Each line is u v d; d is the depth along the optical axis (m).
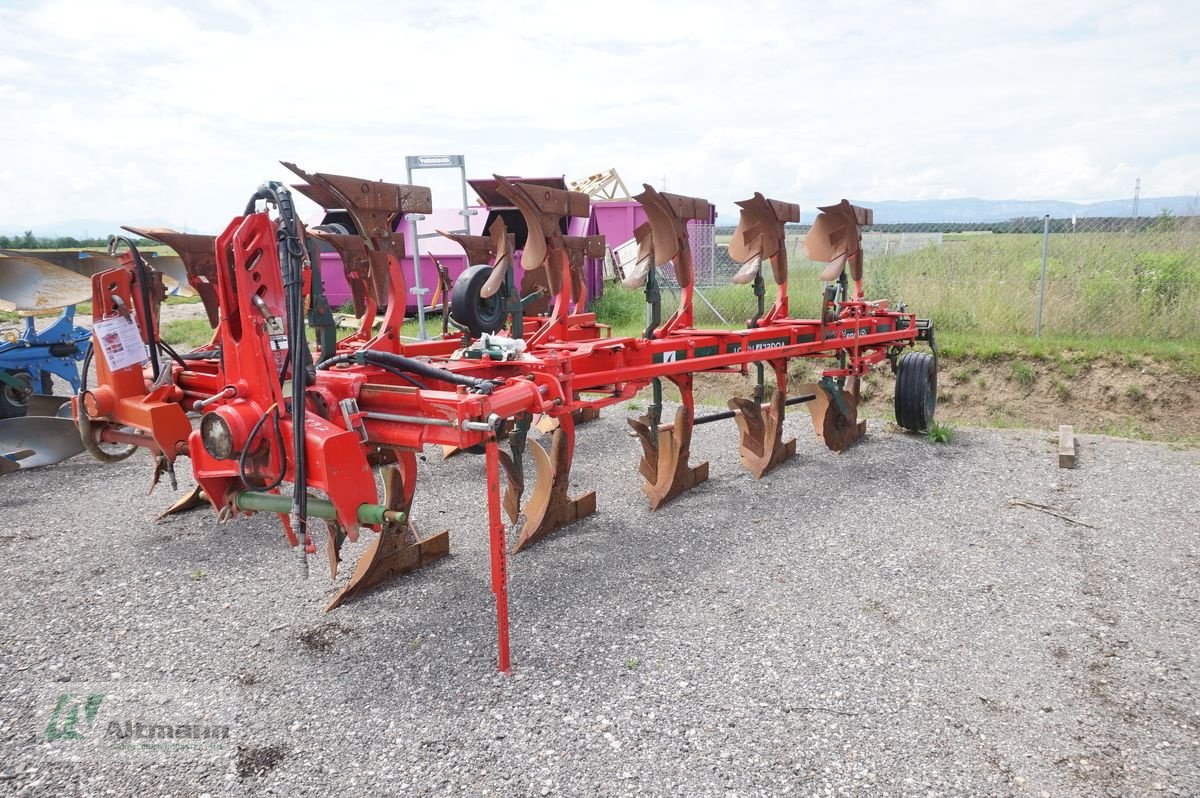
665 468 5.06
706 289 14.40
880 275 12.92
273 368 2.74
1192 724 2.59
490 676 2.92
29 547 4.30
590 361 4.13
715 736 2.54
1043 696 2.76
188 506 4.93
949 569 3.88
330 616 3.44
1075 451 6.08
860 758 2.42
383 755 2.47
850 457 6.08
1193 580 3.72
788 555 4.09
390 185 3.63
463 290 4.36
